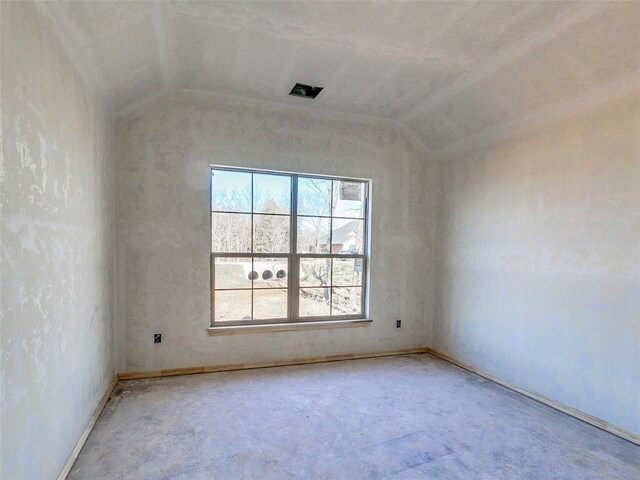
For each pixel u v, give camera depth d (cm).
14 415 124
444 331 378
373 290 378
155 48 228
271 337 337
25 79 134
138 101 286
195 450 198
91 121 222
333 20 205
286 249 349
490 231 321
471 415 246
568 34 205
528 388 281
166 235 304
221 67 264
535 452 202
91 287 222
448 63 253
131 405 250
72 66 186
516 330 293
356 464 188
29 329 136
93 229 227
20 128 130
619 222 223
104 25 181
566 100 249
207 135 314
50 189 158
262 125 330
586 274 241
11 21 123
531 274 280
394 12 197
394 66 260
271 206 343
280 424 229
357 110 349
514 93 269
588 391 238
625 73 212
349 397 272
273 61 255
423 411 251
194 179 311
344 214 373
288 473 180
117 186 289
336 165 359
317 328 353
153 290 301
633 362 214
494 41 223
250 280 337
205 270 315
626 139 219
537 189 277
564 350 254
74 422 188
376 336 379
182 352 310
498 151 313
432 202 396
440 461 193
